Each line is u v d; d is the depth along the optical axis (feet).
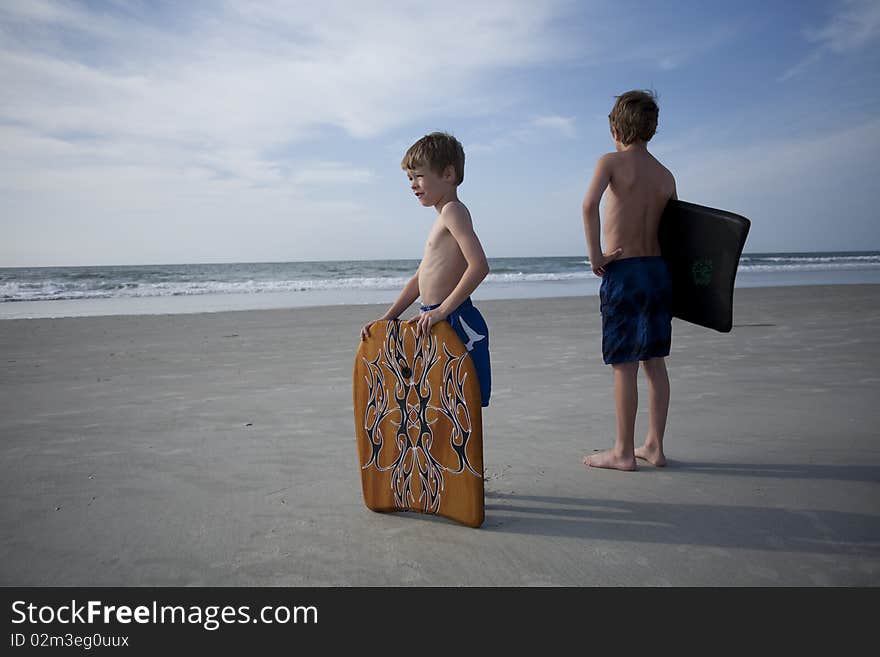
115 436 10.74
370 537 6.79
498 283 79.46
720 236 8.46
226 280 93.15
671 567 6.04
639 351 8.70
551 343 22.03
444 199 7.38
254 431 11.07
